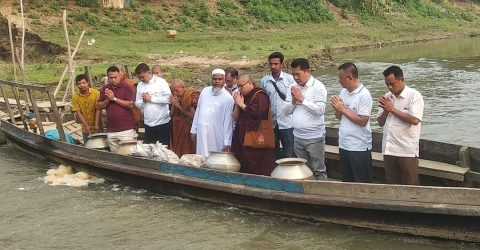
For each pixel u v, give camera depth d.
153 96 9.55
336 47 37.34
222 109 8.55
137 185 9.04
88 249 7.11
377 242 6.86
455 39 47.75
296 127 7.96
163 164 8.55
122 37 33.94
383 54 34.97
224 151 8.55
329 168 9.35
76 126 12.49
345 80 7.34
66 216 8.11
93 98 10.12
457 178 7.74
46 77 21.34
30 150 11.30
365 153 7.45
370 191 6.85
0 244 7.29
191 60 27.55
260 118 8.04
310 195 7.21
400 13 55.47
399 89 7.03
